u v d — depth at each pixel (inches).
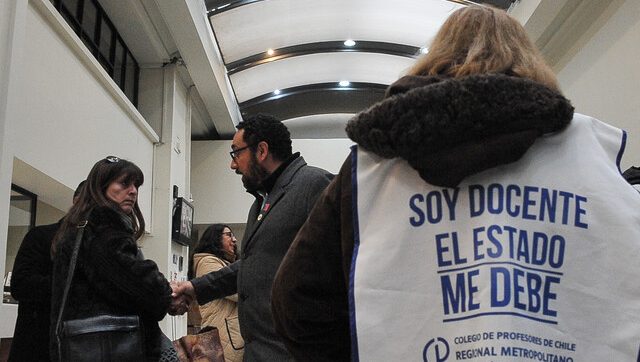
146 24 245.4
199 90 306.8
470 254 29.7
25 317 86.4
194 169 370.6
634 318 28.6
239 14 273.6
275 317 36.9
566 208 30.2
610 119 187.0
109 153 201.6
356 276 30.9
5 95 116.1
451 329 29.0
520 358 27.3
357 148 33.5
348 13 286.7
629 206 30.6
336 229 34.1
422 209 31.1
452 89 29.1
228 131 374.0
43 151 147.5
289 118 411.5
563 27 218.2
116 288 75.5
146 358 77.2
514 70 33.3
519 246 29.4
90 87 183.5
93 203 80.6
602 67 193.8
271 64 332.2
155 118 272.8
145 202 250.4
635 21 171.8
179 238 270.1
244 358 77.1
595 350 28.2
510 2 242.8
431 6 278.4
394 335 29.6
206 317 126.7
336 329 35.6
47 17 152.0
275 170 84.4
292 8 277.6
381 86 370.0
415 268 30.5
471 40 35.3
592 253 29.7
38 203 188.1
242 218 364.5
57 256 77.0
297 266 34.5
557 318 28.4
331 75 354.6
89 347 71.8
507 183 30.5
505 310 28.0
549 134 31.7
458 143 29.7
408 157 30.6
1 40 117.0
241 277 79.3
